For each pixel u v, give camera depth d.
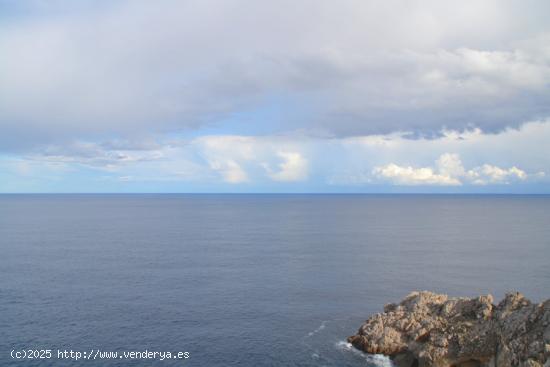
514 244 168.38
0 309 82.38
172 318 78.75
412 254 144.75
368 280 107.62
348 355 63.72
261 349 66.06
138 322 76.50
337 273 115.12
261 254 143.38
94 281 104.00
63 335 70.31
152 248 154.25
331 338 70.12
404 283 104.81
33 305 85.06
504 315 56.97
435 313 64.62
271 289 98.62
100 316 79.25
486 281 107.00
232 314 81.31
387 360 61.56
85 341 68.12
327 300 90.62
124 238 180.75
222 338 70.00
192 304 86.94
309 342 68.56
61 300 88.50
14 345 65.94
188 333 71.88
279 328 74.44
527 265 125.88
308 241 176.00
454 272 116.75
